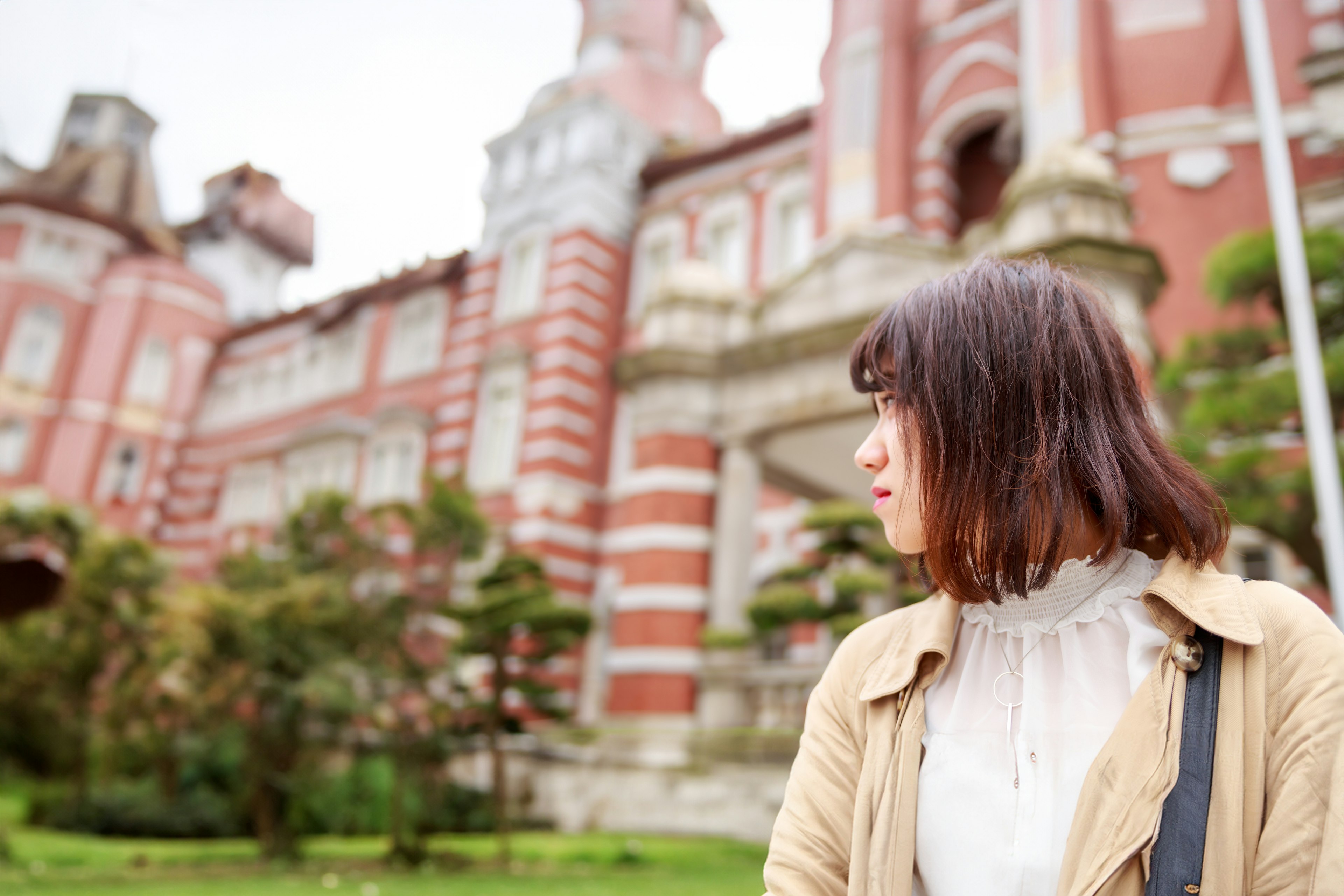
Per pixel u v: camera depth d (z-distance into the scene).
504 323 16.14
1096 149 10.70
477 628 8.54
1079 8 11.27
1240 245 7.61
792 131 15.00
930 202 12.82
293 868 7.80
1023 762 0.83
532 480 14.55
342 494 11.58
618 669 11.10
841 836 0.92
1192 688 0.75
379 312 18.41
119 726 12.07
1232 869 0.68
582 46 17.56
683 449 11.19
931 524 0.85
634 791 10.22
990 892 0.79
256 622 9.24
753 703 10.28
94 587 11.95
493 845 9.22
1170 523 0.83
